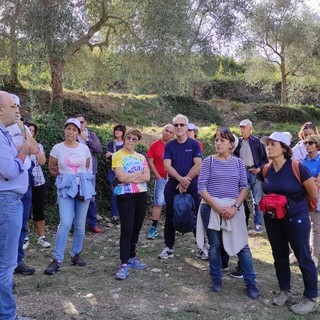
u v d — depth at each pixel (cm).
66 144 501
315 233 525
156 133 1202
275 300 417
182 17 1166
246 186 439
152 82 1284
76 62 1538
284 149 402
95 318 374
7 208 315
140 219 495
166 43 1148
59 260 487
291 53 2658
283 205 393
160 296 426
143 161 492
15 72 1416
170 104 2147
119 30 1327
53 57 1118
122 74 1416
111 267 511
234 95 3053
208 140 1025
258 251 608
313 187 395
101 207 772
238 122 2338
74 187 485
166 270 506
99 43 1355
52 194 709
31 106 1216
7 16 1116
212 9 1375
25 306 392
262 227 751
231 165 439
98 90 1689
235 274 484
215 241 440
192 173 520
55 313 379
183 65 1195
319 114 2670
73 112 1709
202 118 2264
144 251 586
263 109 2484
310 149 515
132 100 2000
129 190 472
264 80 2953
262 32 2580
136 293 432
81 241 516
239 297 430
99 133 793
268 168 418
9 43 1166
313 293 402
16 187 320
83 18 1118
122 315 380
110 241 635
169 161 534
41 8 1032
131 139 484
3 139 312
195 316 385
